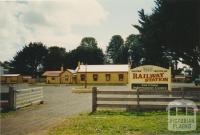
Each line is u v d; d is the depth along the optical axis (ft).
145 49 133.80
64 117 54.03
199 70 137.08
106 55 477.77
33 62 381.81
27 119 51.80
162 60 136.15
